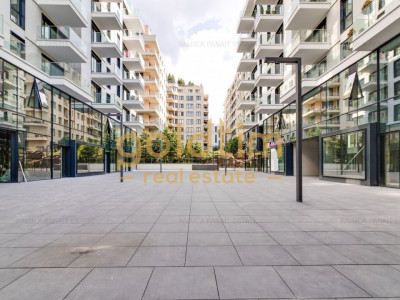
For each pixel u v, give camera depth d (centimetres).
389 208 636
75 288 248
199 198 817
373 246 364
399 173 1025
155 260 315
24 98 1377
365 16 1089
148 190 1045
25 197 839
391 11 938
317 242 382
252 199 792
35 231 441
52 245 370
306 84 1655
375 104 1128
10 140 1337
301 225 478
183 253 338
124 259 318
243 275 275
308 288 249
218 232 434
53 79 1587
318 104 1634
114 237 407
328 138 1520
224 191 1006
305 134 1819
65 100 1775
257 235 417
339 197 820
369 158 1136
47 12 1667
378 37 1034
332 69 1459
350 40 1377
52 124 1633
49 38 1594
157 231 440
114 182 1440
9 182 1354
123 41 3098
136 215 566
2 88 1222
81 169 1978
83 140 2042
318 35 1684
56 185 1250
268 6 2594
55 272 283
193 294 237
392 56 1040
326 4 1628
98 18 2331
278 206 670
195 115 8431
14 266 299
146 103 4500
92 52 2373
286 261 312
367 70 1182
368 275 276
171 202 740
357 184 1228
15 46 1309
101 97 2319
